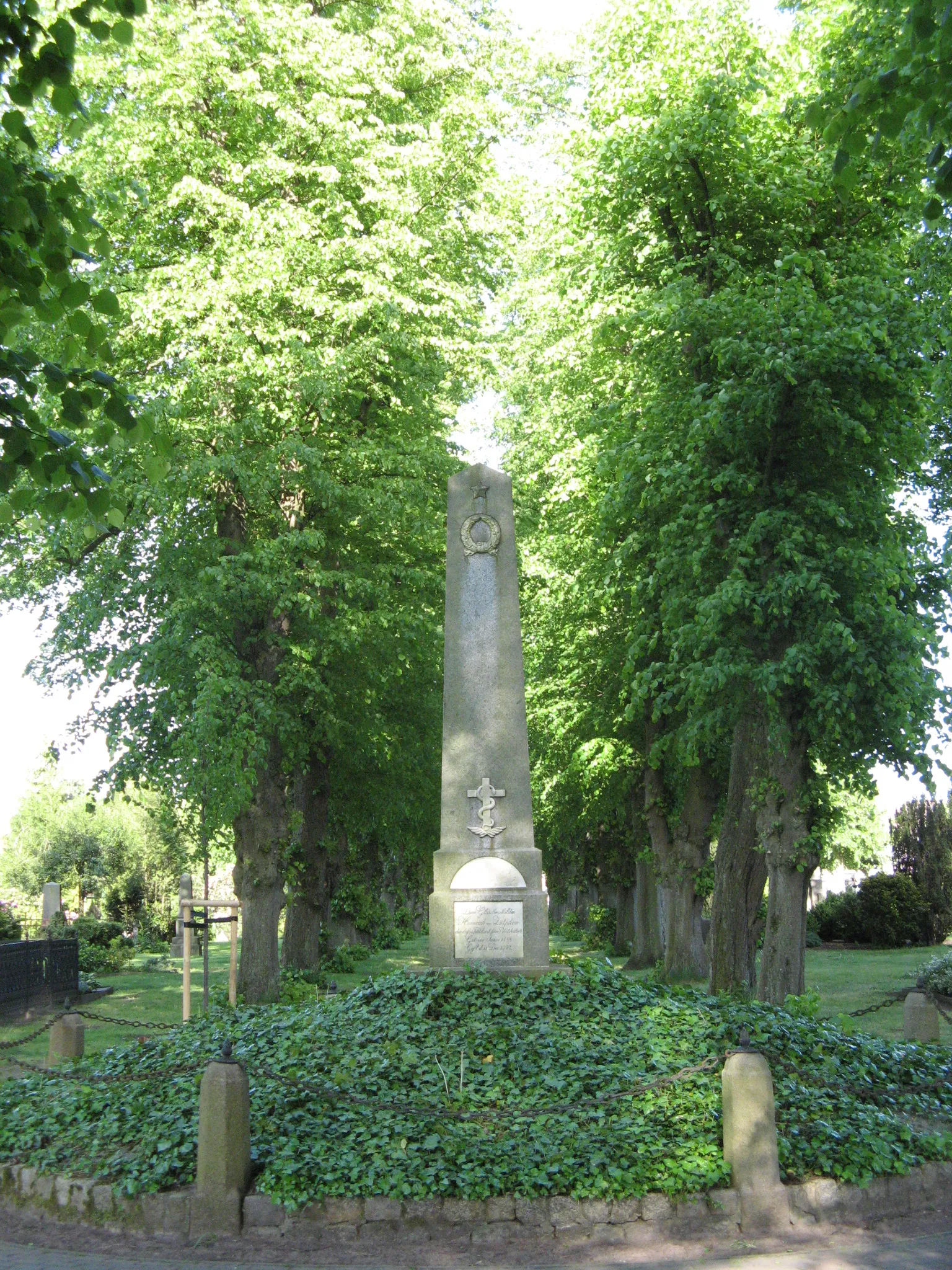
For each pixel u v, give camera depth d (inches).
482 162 1095.6
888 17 666.2
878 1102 448.5
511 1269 344.8
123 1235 378.6
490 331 1150.3
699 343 800.9
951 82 371.6
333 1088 425.7
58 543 900.0
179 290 865.5
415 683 1143.0
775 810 775.1
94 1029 857.5
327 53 935.0
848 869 2711.6
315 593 978.7
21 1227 396.5
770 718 735.7
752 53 834.2
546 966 570.3
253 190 938.1
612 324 874.8
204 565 905.5
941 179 378.3
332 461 983.6
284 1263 353.4
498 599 619.5
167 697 887.1
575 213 904.3
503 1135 394.6
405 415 1074.1
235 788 836.6
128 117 890.7
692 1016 494.0
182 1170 397.7
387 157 949.8
